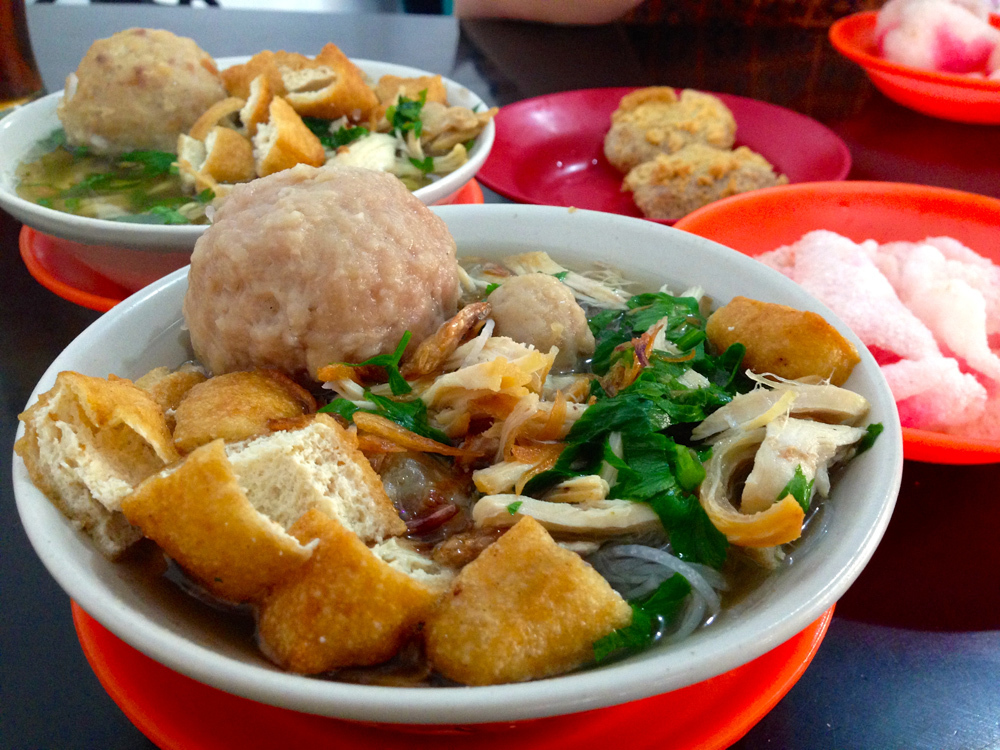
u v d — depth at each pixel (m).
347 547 0.15
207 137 0.31
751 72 0.56
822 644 0.20
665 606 0.17
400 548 0.17
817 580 0.15
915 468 0.24
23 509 0.16
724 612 0.17
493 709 0.13
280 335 0.20
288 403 0.19
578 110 0.46
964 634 0.20
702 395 0.20
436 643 0.15
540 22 0.62
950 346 0.28
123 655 0.17
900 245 0.32
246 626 0.16
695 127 0.42
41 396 0.17
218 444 0.15
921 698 0.19
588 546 0.18
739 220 0.33
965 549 0.22
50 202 0.31
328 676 0.15
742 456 0.19
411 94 0.36
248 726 0.16
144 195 0.31
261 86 0.32
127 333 0.21
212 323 0.20
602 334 0.23
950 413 0.25
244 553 0.15
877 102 0.51
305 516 0.15
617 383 0.21
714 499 0.18
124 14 0.58
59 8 0.58
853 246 0.31
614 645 0.15
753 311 0.21
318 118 0.35
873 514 0.16
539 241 0.26
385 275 0.20
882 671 0.19
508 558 0.15
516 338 0.22
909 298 0.30
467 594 0.15
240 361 0.20
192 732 0.16
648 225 0.25
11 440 0.24
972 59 0.45
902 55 0.45
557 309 0.22
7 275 0.31
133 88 0.32
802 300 0.22
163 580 0.17
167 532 0.15
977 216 0.33
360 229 0.20
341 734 0.16
